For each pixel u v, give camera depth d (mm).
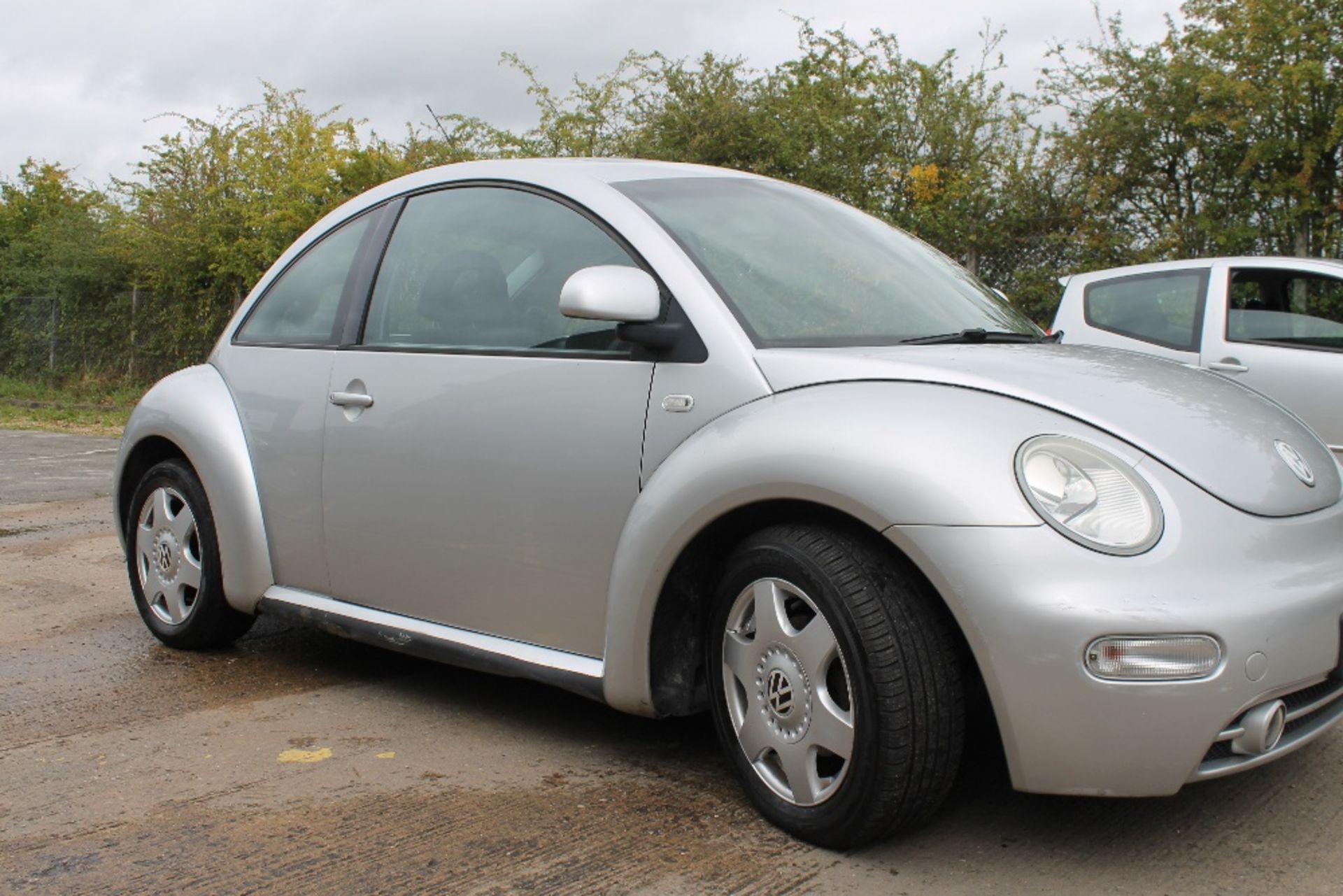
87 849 2770
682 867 2639
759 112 15828
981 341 3266
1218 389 3070
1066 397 2691
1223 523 2514
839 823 2639
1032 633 2391
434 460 3475
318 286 4117
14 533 7082
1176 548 2436
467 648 3408
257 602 4070
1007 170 14305
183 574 4359
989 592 2422
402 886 2568
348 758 3342
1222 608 2379
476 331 3504
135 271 22688
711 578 3080
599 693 3104
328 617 3805
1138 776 2395
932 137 15609
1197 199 13773
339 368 3818
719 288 3068
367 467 3664
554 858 2686
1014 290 13836
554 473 3191
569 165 3637
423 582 3545
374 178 18672
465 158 18328
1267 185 12914
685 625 3068
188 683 4074
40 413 19344
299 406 3918
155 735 3545
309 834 2836
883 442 2580
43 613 5090
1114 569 2395
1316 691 2604
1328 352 6395
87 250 23234
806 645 2688
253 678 4121
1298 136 12742
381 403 3641
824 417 2688
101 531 7152
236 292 21281
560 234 3428
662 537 2889
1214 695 2363
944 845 2732
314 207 19062
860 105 15750
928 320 3371
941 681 2551
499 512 3312
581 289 2926
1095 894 2508
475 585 3402
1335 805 2928
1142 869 2613
